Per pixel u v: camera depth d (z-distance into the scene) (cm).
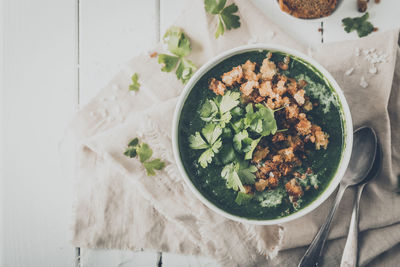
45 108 58
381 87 52
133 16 57
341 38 55
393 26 54
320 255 53
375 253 53
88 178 56
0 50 58
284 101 47
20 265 57
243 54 48
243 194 47
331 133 48
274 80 48
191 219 54
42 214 58
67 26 58
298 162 48
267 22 54
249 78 48
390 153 52
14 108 58
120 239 55
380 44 52
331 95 48
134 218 55
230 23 53
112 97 55
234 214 48
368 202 53
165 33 54
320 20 53
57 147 58
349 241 52
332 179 48
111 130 54
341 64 53
